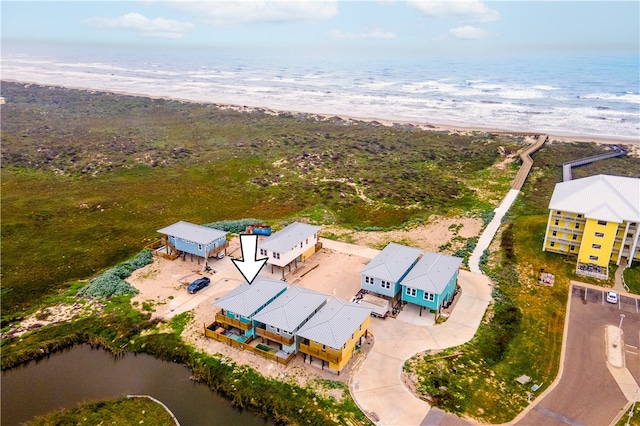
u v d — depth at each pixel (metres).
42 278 52.00
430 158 101.12
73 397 34.06
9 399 33.91
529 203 72.69
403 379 34.78
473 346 38.66
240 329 40.47
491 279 49.53
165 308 45.00
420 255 48.97
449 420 30.84
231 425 31.28
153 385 35.28
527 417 31.09
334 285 48.69
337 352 34.72
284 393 33.72
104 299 46.75
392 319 42.53
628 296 45.66
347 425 30.69
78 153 104.56
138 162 97.94
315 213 70.88
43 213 71.06
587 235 50.12
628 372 35.53
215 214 71.44
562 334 40.34
